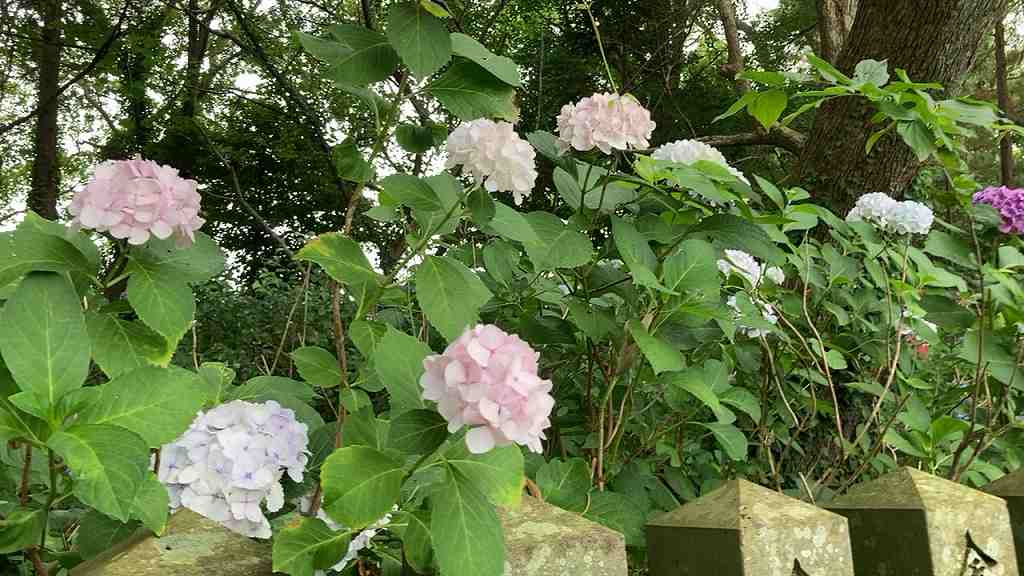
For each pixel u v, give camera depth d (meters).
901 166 4.91
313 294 6.57
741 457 1.96
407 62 1.38
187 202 1.15
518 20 12.03
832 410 2.58
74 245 1.16
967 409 2.89
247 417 1.21
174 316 1.14
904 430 2.70
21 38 9.79
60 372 0.92
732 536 1.19
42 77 10.84
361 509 0.97
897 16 4.82
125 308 1.18
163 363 1.15
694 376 1.79
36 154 10.95
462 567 0.92
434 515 0.95
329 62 1.48
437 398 0.92
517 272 2.33
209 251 1.22
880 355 2.63
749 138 6.66
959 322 2.58
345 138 1.57
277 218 13.83
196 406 0.94
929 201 5.45
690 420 2.26
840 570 1.22
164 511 0.95
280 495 1.20
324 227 14.20
